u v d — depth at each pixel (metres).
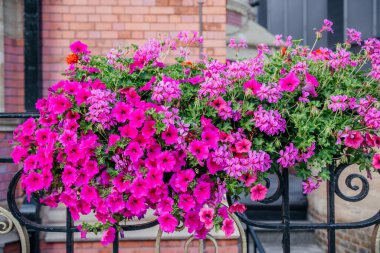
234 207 1.78
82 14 4.11
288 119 1.79
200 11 4.11
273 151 1.73
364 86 1.88
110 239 1.79
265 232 4.27
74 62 1.96
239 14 5.89
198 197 1.70
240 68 1.79
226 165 1.72
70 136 1.73
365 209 3.40
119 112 1.73
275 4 8.44
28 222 1.98
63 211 3.64
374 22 5.40
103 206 1.73
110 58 1.97
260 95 1.73
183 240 3.51
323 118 1.79
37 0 3.83
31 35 3.82
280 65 1.95
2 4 3.85
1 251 3.27
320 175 1.77
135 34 4.13
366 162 1.82
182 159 1.73
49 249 3.46
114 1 4.11
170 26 4.13
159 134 1.74
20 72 4.01
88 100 1.72
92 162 1.73
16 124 3.81
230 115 1.74
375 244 1.92
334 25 5.89
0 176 3.80
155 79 1.86
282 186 1.84
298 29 7.77
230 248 3.50
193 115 1.77
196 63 2.06
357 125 1.81
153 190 1.72
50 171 1.81
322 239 4.12
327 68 1.94
